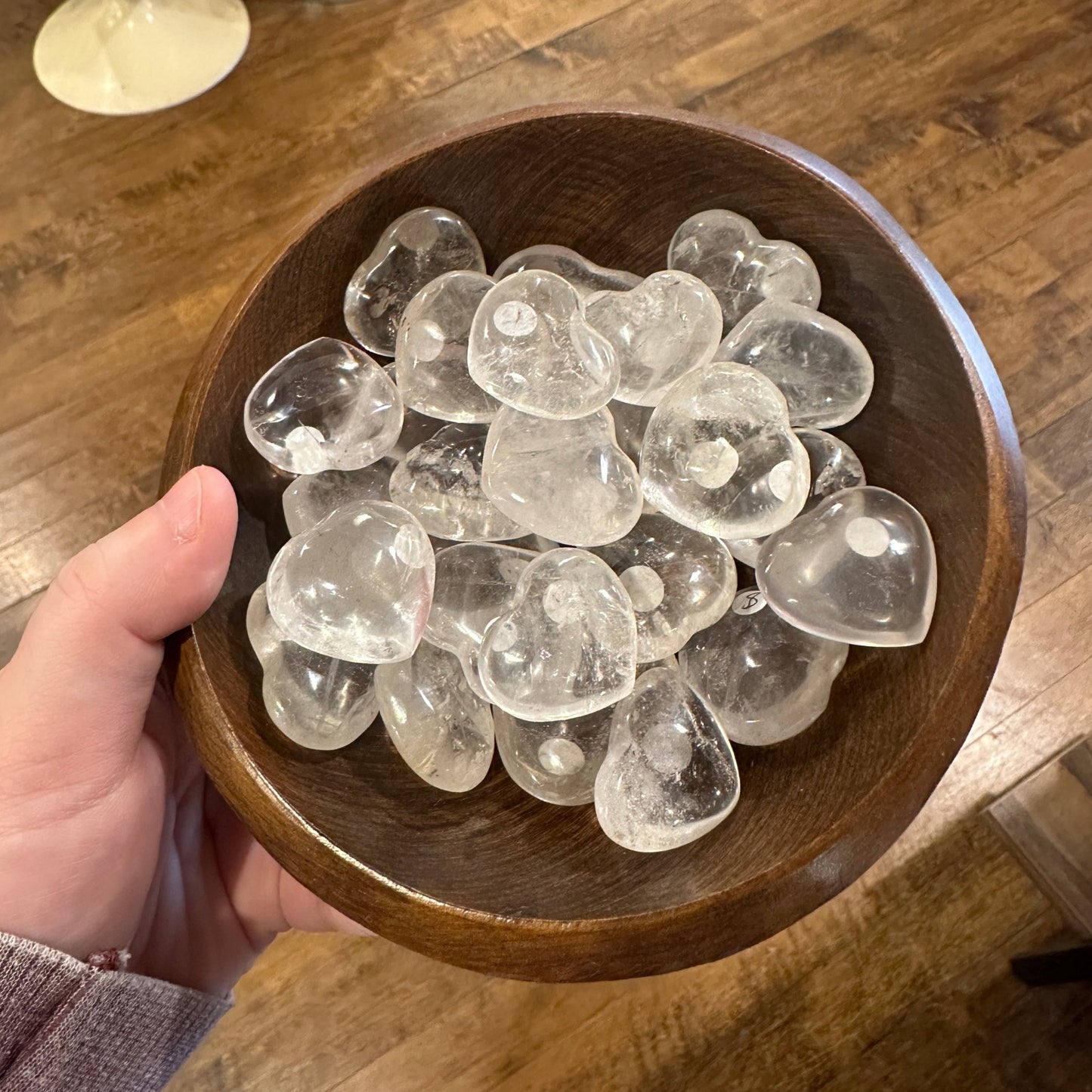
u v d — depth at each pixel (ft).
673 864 0.66
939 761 0.63
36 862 0.70
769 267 0.75
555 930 0.60
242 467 0.74
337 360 0.72
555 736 0.68
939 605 0.67
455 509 0.73
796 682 0.69
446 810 0.70
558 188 0.78
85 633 0.67
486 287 0.74
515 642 0.66
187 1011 0.73
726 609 0.72
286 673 0.68
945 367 0.69
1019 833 1.04
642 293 0.72
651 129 0.74
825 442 0.73
